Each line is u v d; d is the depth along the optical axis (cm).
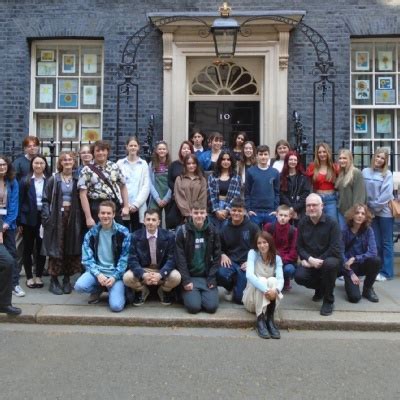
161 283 530
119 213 598
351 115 868
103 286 536
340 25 839
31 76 882
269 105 840
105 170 595
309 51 838
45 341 449
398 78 868
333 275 510
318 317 503
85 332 478
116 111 850
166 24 828
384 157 662
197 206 532
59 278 659
